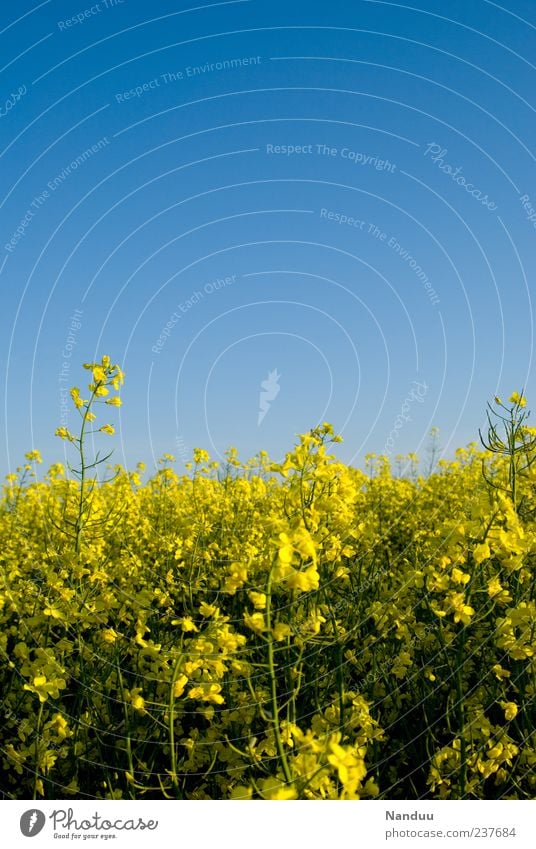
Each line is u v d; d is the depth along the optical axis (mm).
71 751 3775
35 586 5094
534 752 3633
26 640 4785
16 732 4320
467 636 4535
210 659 3158
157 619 5020
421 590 4793
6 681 4758
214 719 4086
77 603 3980
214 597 5773
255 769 3535
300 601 4227
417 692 4375
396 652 4617
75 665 4117
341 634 3852
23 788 3854
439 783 3623
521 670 4078
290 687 3812
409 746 4203
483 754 3773
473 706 4078
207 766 3910
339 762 2117
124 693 3459
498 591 3820
